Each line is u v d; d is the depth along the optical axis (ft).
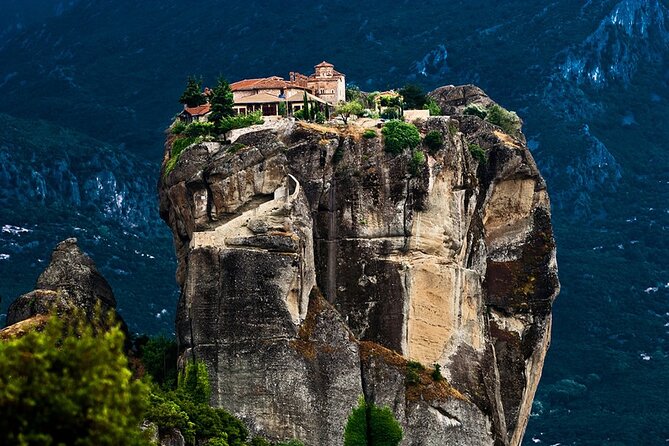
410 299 533.96
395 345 531.50
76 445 303.48
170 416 483.51
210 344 510.99
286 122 545.85
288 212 520.83
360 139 541.34
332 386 510.17
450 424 517.96
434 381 522.88
